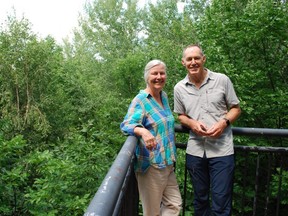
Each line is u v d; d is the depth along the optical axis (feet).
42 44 47.14
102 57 84.89
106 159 25.38
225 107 8.46
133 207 7.20
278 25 24.90
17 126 43.57
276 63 27.35
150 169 7.50
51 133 48.21
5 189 25.31
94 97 53.26
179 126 8.82
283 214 25.07
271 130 8.23
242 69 26.86
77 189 23.25
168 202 8.34
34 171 28.63
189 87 8.52
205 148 8.38
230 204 8.39
